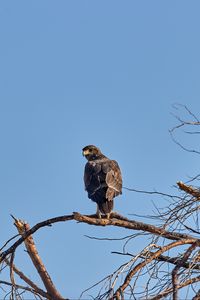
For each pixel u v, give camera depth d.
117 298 10.45
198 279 10.87
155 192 12.00
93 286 10.76
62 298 12.38
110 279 10.80
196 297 10.27
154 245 11.58
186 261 11.19
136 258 11.10
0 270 12.41
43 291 12.69
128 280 10.75
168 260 11.97
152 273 10.93
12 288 11.55
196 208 11.74
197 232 12.12
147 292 10.56
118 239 12.12
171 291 10.53
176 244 11.64
